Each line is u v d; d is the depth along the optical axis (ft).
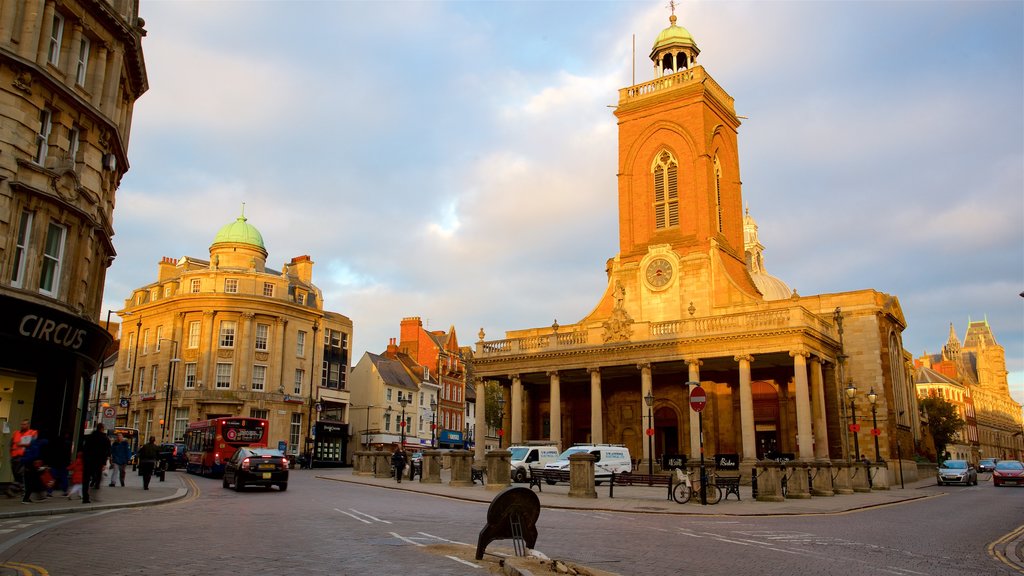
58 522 52.44
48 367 76.07
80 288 77.25
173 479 120.67
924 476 183.42
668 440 172.24
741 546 46.09
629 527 56.90
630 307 176.76
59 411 75.97
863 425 159.63
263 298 209.15
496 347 179.73
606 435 179.22
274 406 207.21
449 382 295.69
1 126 67.00
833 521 66.54
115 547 40.37
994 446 533.14
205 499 79.25
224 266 222.07
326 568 34.04
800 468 95.40
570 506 75.87
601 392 177.68
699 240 172.04
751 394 159.43
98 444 69.97
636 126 187.01
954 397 447.42
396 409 256.93
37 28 70.13
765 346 143.33
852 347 164.25
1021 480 144.25
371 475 141.49
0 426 75.66
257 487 103.40
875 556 43.09
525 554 37.55
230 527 51.11
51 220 73.77
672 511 72.69
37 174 70.59
